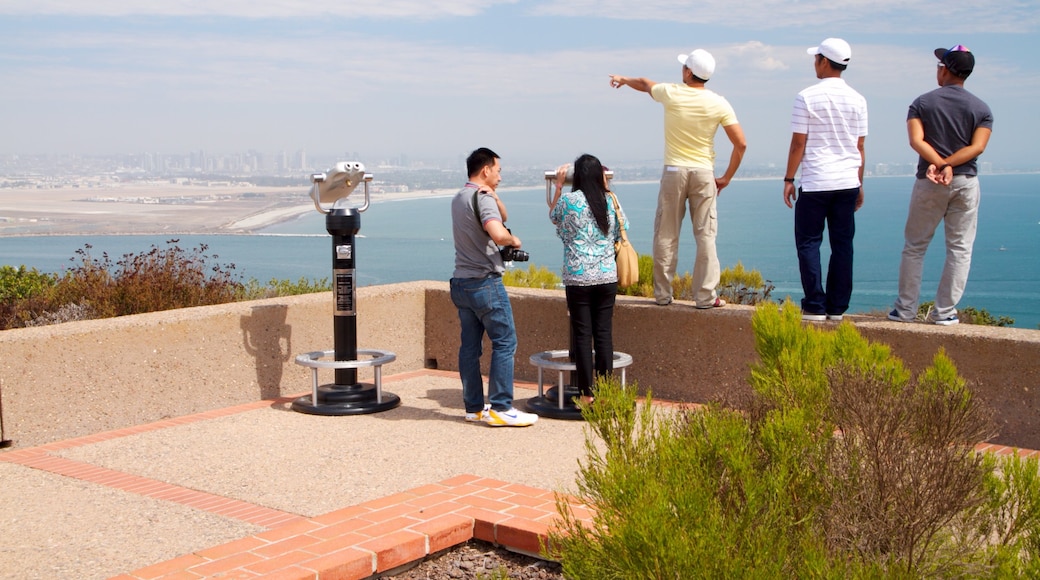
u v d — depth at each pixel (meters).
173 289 9.59
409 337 7.98
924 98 5.80
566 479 4.65
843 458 3.01
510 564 3.63
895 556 2.70
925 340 5.69
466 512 3.92
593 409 3.11
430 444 5.46
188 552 3.67
